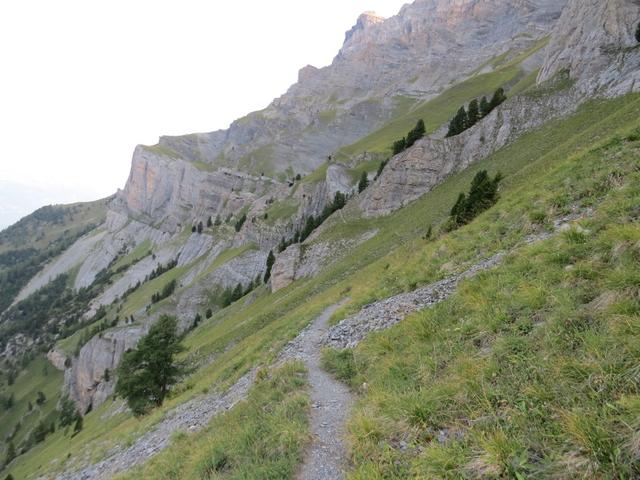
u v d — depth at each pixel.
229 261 127.25
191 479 9.41
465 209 28.56
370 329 15.38
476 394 7.03
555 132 46.03
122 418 50.22
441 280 16.73
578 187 15.59
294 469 7.64
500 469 5.20
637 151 14.76
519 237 15.47
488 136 60.50
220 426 12.67
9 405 157.00
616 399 5.31
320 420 9.60
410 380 9.20
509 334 8.51
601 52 52.00
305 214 125.88
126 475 15.75
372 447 7.14
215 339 57.00
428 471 5.77
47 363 179.25
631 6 51.56
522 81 99.06
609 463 4.51
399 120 161.38
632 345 5.82
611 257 8.71
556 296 8.57
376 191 70.25
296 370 13.94
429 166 64.75
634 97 39.66
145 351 39.34
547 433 5.43
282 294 63.69
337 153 159.50
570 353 6.72
